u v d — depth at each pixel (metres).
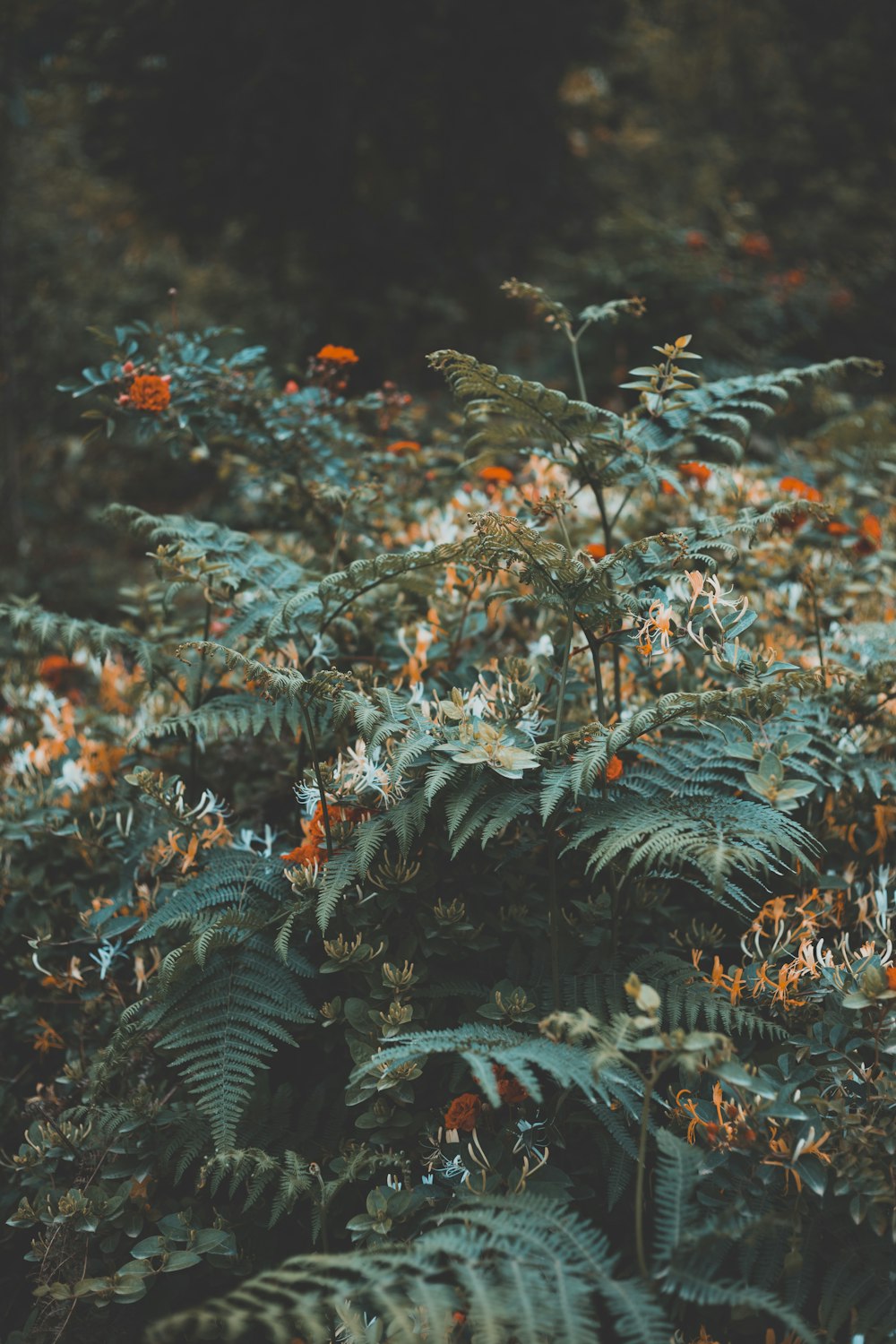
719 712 1.68
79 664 3.24
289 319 8.01
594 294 6.28
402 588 2.36
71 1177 1.99
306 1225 1.81
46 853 2.43
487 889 1.88
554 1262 1.27
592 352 6.02
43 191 7.49
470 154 7.16
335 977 1.90
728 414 2.21
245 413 2.65
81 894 2.25
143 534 2.33
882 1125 1.54
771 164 11.27
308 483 2.71
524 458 3.10
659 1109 1.70
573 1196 1.68
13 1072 2.27
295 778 2.22
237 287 8.83
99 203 8.98
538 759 1.71
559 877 1.97
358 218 7.05
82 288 7.93
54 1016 2.27
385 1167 1.77
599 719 1.90
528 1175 1.64
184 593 3.39
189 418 2.56
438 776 1.65
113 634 2.28
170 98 6.64
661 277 6.03
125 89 6.68
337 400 2.83
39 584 5.15
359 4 6.41
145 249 8.80
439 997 1.80
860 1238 1.53
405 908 1.90
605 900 1.88
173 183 7.00
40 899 2.35
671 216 8.87
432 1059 1.74
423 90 6.74
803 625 2.57
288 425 2.64
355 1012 1.74
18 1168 1.92
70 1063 2.09
